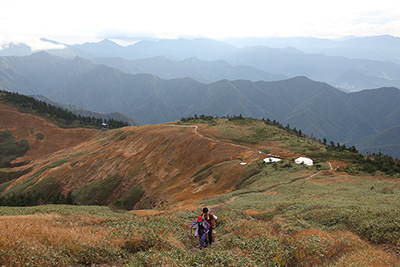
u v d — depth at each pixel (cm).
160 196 6775
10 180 12694
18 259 895
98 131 19950
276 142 8075
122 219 1977
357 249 1316
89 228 1622
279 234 1592
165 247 1248
